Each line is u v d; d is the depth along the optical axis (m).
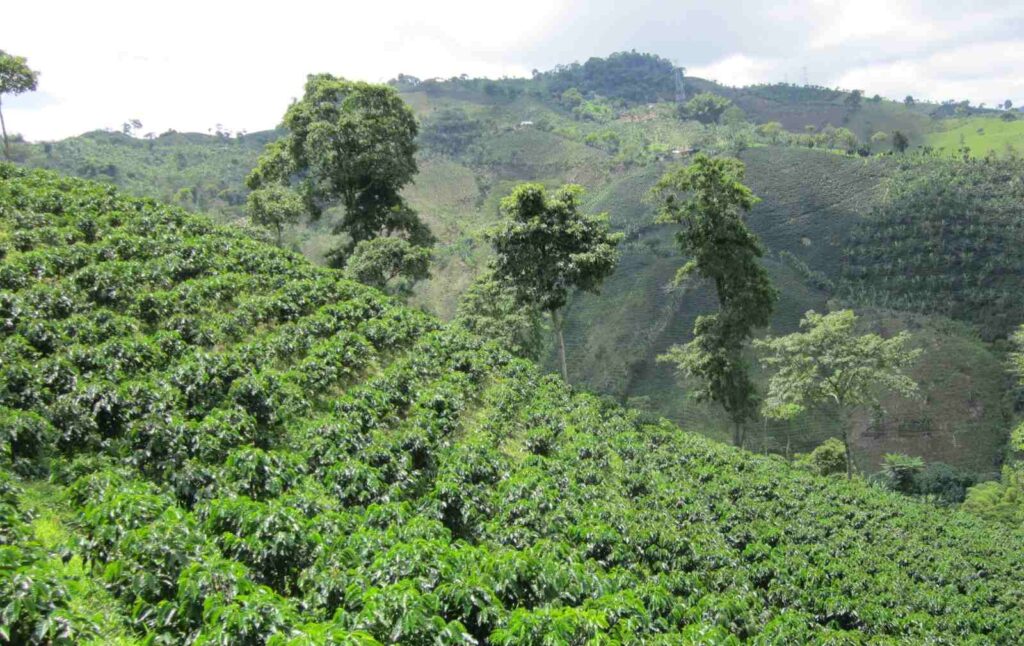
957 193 99.69
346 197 51.41
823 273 95.25
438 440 24.52
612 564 19.08
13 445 16.53
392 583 13.14
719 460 37.72
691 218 45.12
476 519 19.38
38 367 19.47
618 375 79.06
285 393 23.22
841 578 25.44
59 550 12.85
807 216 109.44
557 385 38.22
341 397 24.95
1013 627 25.98
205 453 18.14
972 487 54.41
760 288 44.88
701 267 45.59
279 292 32.62
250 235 50.44
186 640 11.36
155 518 13.91
